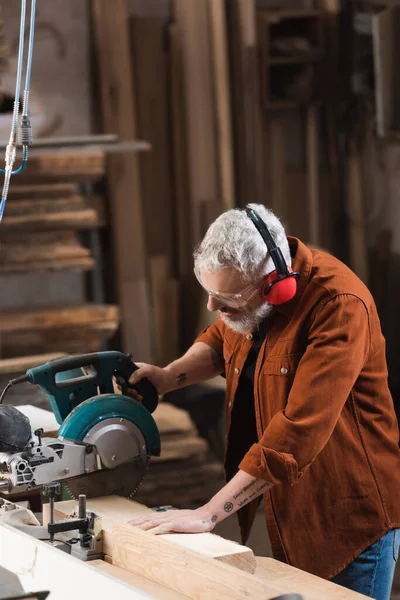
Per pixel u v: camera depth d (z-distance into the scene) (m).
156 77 5.73
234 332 2.31
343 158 6.26
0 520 2.01
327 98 6.16
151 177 5.77
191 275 5.82
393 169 6.29
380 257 6.35
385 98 5.78
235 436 2.36
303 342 2.09
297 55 5.96
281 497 2.14
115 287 5.57
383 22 5.68
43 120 5.40
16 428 2.05
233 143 5.92
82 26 5.57
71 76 5.59
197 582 1.71
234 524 4.48
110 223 5.56
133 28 5.67
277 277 1.98
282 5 6.09
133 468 2.26
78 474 2.14
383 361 2.19
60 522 1.94
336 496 2.14
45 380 2.25
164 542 1.81
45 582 1.72
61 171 4.81
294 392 2.00
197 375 2.48
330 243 6.32
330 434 1.99
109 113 5.53
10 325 4.84
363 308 2.05
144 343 5.63
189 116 5.72
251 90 5.85
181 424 4.50
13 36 5.42
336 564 2.15
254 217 2.00
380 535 2.16
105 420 2.19
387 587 2.21
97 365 2.32
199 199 5.78
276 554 2.17
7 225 4.73
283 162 6.17
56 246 4.88
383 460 2.18
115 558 1.92
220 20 5.68
